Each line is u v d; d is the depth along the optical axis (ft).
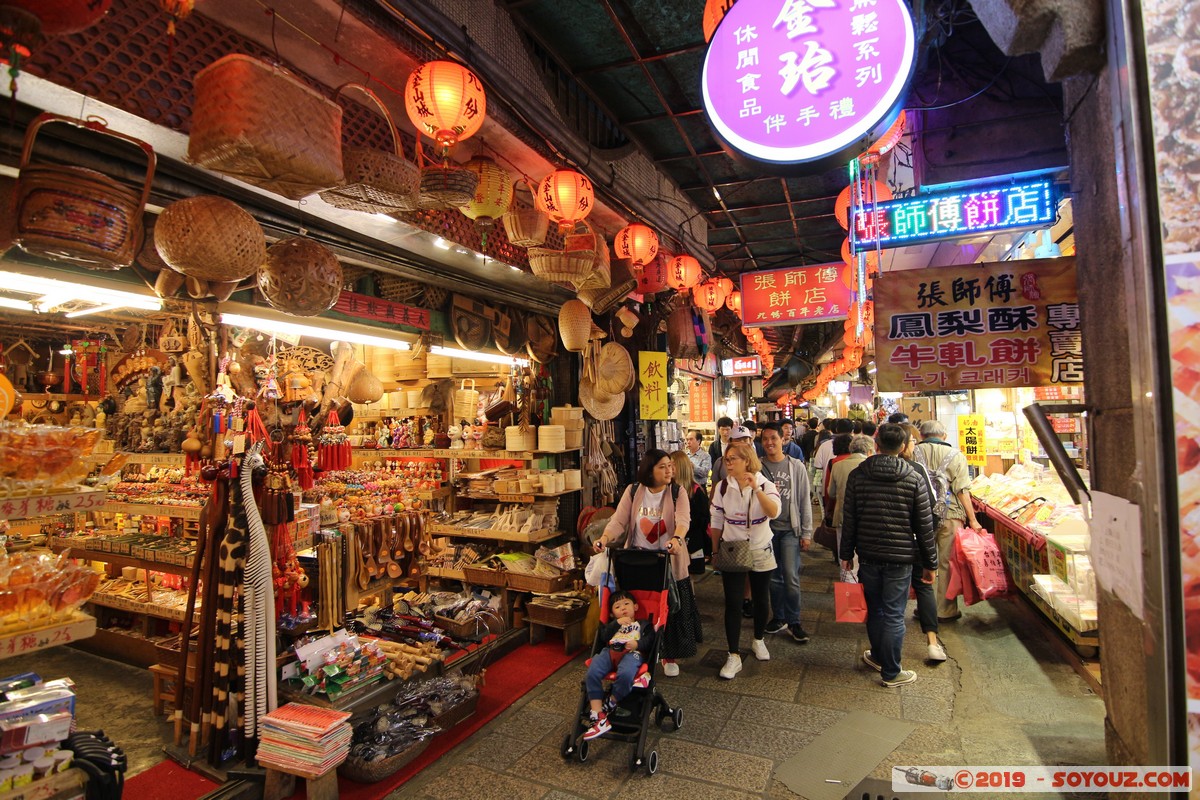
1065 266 10.57
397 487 16.85
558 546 19.58
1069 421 19.88
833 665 14.87
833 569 24.47
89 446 6.84
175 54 7.77
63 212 5.98
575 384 21.04
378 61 9.48
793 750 11.00
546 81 14.15
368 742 10.89
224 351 12.35
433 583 19.25
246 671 10.55
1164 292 4.78
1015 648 15.23
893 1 7.50
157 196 8.84
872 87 7.49
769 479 16.88
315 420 13.66
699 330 26.53
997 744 10.77
